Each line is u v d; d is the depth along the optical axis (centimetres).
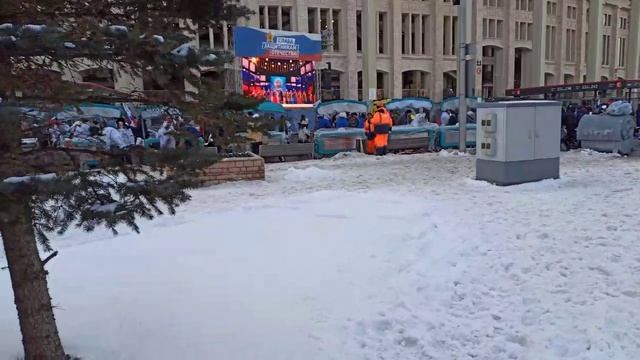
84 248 592
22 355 342
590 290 447
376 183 1108
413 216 733
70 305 426
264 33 2008
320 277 489
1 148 253
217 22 310
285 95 2297
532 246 578
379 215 742
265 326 388
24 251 291
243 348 355
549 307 416
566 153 1700
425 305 429
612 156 1582
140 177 306
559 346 354
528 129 1041
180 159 291
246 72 2156
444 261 535
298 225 688
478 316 407
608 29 5753
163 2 294
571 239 600
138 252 574
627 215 714
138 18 299
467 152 1805
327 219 722
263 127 316
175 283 475
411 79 4325
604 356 339
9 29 238
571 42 5397
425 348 358
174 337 371
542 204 823
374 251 567
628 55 6053
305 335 374
